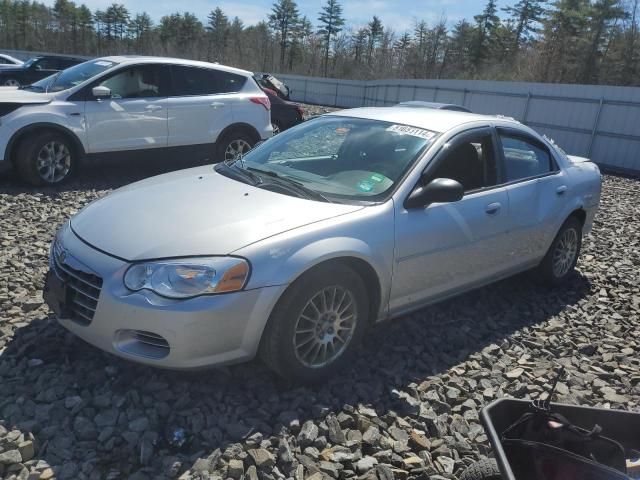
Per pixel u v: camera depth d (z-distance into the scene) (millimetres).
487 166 4375
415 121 4312
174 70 8672
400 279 3682
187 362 2963
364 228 3412
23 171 7570
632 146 17172
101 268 3035
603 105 17891
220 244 3027
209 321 2914
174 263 2953
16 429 2777
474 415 3264
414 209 3729
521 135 4805
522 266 4832
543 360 3994
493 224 4270
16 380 3164
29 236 5719
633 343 4367
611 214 9266
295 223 3234
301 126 4730
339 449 2855
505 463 2059
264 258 3021
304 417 3057
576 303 5121
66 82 8219
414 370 3676
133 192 3777
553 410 2430
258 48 77875
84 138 7859
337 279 3273
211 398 3137
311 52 78375
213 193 3611
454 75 61469
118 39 99938
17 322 3818
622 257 6617
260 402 3150
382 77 64188
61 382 3186
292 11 82125
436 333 4199
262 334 3117
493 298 4988
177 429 2852
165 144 8562
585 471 2127
